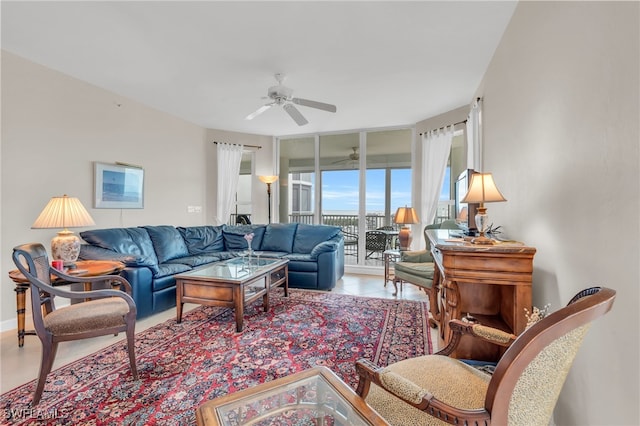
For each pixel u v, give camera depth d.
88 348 2.30
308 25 2.25
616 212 1.03
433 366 1.25
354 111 4.24
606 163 1.08
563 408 1.40
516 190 2.04
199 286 2.77
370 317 2.97
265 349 2.29
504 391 0.82
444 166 4.24
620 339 1.00
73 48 2.62
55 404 1.64
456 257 1.71
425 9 2.05
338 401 1.11
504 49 2.31
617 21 1.02
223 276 2.80
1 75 2.67
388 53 2.64
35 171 2.92
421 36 2.38
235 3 2.01
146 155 4.14
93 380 1.87
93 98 3.43
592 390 1.17
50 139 3.04
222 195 5.36
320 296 3.71
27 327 2.69
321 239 4.69
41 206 2.97
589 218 1.19
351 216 5.45
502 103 2.37
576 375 1.28
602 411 1.10
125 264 2.87
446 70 2.96
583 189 1.24
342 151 5.48
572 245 1.32
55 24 2.27
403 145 5.07
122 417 1.54
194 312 3.14
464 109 3.96
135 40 2.48
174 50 2.63
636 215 0.93
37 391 1.64
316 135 5.60
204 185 5.22
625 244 0.98
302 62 2.82
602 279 1.11
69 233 2.57
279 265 3.44
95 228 3.49
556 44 1.47
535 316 1.37
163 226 4.06
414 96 3.64
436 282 2.75
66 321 1.72
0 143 2.67
